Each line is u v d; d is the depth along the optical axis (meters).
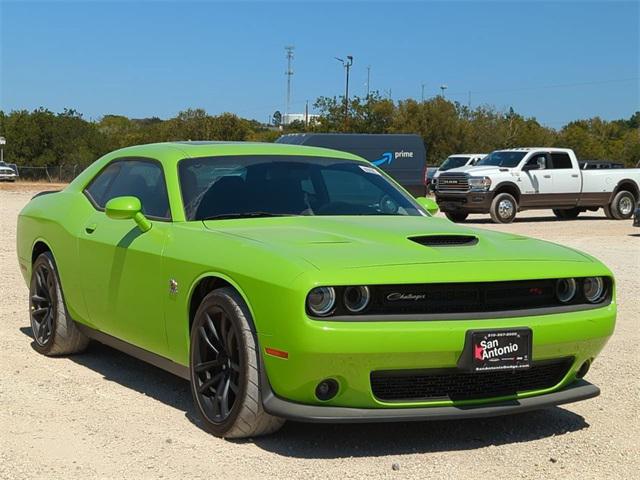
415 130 65.81
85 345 6.30
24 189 41.66
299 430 4.57
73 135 62.03
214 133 66.56
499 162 24.31
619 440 4.55
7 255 12.68
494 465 4.12
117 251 5.32
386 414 4.05
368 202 5.54
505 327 4.13
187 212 5.06
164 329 4.89
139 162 5.75
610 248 14.97
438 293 4.12
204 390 4.54
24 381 5.62
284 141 27.19
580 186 24.44
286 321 3.95
